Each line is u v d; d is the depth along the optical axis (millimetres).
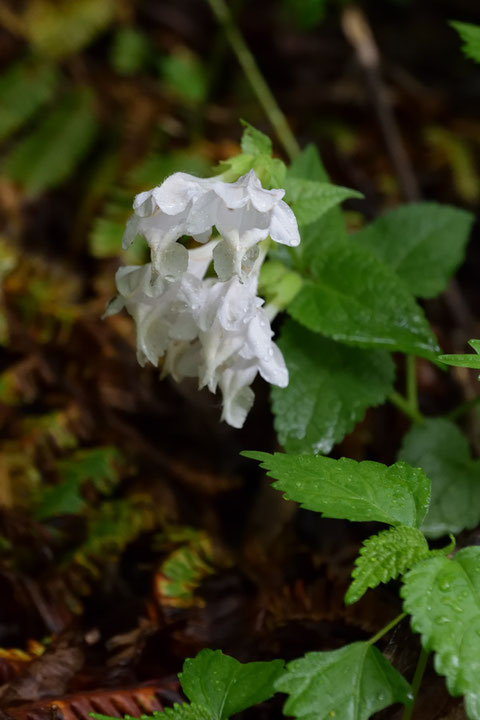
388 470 589
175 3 1262
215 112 1097
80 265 935
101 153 1042
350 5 1196
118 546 733
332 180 1023
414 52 1308
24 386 782
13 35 1113
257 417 821
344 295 658
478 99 1209
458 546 672
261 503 743
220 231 588
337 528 750
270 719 642
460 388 826
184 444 809
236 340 605
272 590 698
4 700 639
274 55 1230
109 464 764
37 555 720
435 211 719
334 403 663
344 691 565
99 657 672
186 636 677
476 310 959
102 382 789
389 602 681
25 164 994
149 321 611
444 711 588
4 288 816
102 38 1179
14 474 749
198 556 719
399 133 1134
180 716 577
